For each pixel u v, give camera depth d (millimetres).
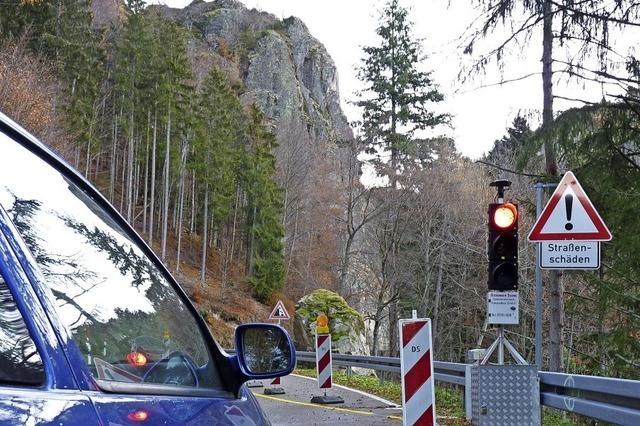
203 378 2656
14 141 2074
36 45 44312
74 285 2072
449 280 42219
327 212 54781
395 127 46281
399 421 11945
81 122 42594
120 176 65250
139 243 2758
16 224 1878
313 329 33531
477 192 39688
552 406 7430
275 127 81438
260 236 57781
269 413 13008
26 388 1611
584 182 14828
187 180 69688
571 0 14938
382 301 41844
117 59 56688
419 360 8375
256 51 123312
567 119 14359
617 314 15742
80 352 1894
